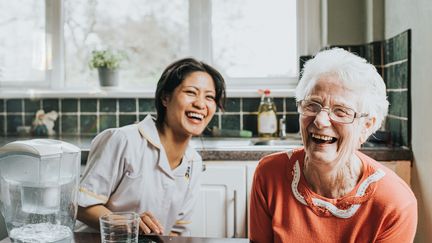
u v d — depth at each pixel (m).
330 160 1.22
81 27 3.06
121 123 2.96
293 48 2.98
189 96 1.61
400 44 2.29
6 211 1.25
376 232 1.22
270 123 2.80
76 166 1.29
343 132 1.20
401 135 2.31
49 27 3.05
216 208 2.28
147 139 1.62
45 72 3.08
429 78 1.95
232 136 2.83
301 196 1.30
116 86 2.96
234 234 2.28
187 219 1.77
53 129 2.99
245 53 3.00
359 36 2.74
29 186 1.22
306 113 1.23
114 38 3.05
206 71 1.66
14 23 3.09
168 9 3.01
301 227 1.28
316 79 1.22
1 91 3.03
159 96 1.66
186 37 3.02
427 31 1.96
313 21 2.92
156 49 3.03
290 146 2.29
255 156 2.26
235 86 3.00
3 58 3.11
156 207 1.65
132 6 3.03
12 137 2.89
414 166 2.16
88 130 2.98
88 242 1.21
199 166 1.78
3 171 1.23
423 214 2.06
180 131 1.64
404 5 2.24
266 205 1.38
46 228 1.24
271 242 1.39
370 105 1.21
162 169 1.62
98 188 1.57
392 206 1.21
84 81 3.08
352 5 2.73
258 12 2.98
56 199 1.24
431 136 1.94
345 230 1.25
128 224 1.17
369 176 1.27
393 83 2.42
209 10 2.99
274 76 2.99
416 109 2.13
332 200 1.27
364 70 1.21
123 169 1.60
